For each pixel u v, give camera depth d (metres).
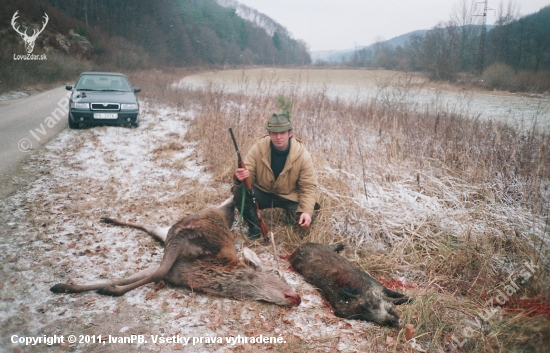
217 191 6.86
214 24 58.88
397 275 4.74
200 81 23.98
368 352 3.41
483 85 26.73
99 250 4.80
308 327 3.73
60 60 30.48
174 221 5.73
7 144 9.51
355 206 5.68
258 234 5.38
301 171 5.18
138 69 42.03
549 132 9.09
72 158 8.45
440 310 3.91
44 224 5.34
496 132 7.81
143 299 4.00
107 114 11.24
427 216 5.58
